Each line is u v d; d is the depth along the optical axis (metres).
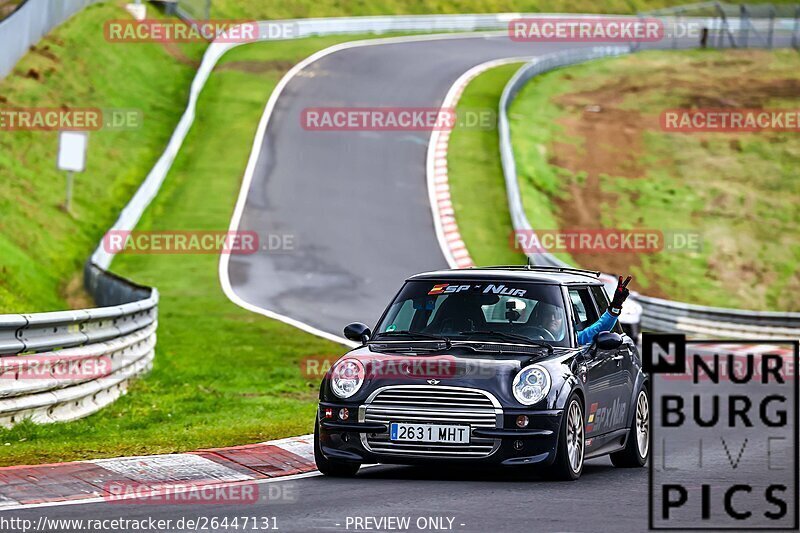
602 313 41.84
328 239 126.12
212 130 160.88
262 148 155.75
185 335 85.06
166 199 134.25
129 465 35.12
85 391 47.81
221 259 116.06
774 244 157.25
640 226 156.38
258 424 48.12
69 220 114.88
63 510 29.03
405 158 158.12
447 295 38.84
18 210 107.81
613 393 39.41
